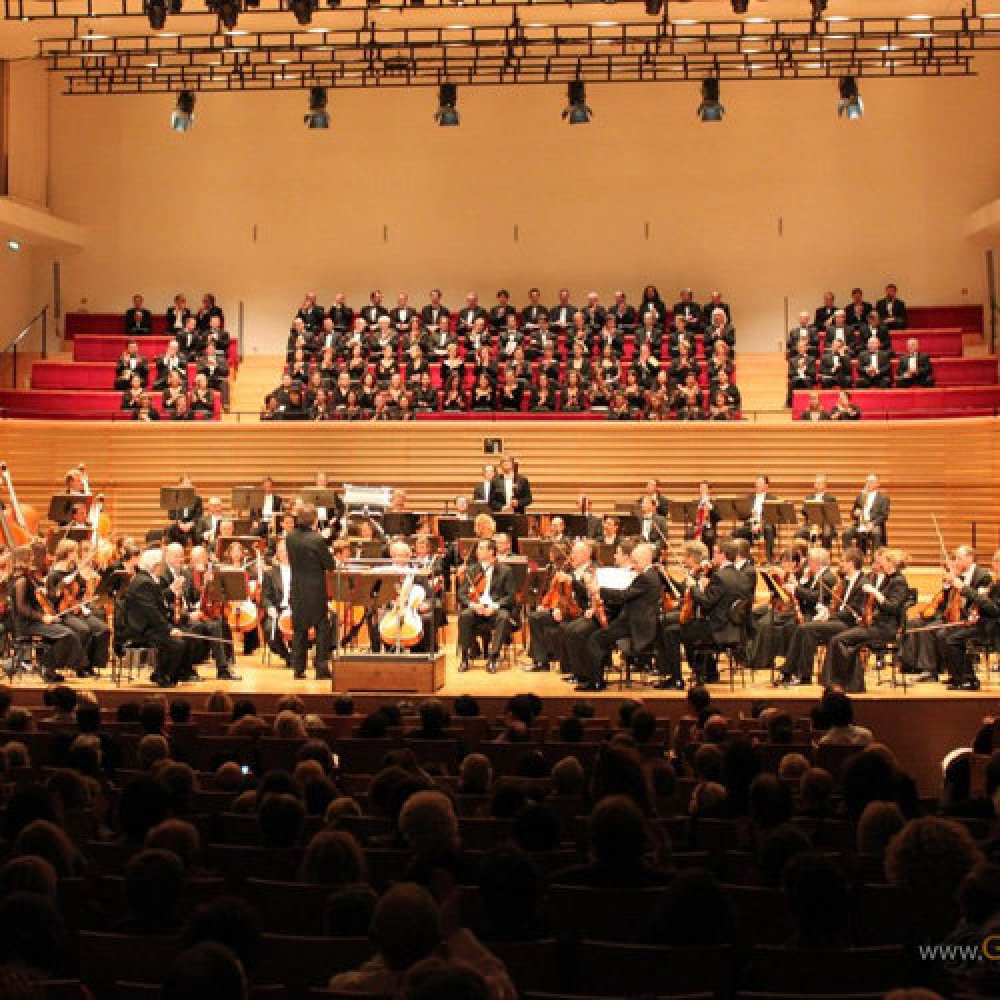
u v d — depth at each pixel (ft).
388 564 50.85
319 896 18.15
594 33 75.66
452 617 64.13
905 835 17.74
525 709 35.76
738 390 78.95
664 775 27.50
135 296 88.43
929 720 44.50
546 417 77.36
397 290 91.35
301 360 82.53
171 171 92.12
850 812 23.68
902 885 17.53
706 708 35.63
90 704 31.83
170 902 16.20
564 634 47.44
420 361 80.18
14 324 89.86
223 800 25.93
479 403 78.18
